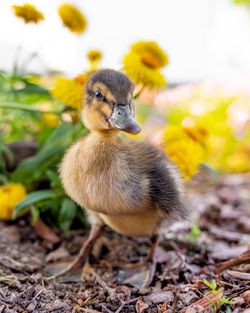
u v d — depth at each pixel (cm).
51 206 56
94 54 54
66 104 54
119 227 49
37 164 55
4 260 50
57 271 50
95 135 46
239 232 59
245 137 88
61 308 44
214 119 88
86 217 56
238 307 42
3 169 60
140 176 46
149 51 52
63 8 52
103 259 53
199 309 42
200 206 64
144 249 54
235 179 80
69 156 47
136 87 53
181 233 56
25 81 53
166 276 48
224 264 47
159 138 69
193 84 111
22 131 61
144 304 44
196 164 56
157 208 47
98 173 45
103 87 45
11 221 57
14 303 44
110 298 45
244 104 91
